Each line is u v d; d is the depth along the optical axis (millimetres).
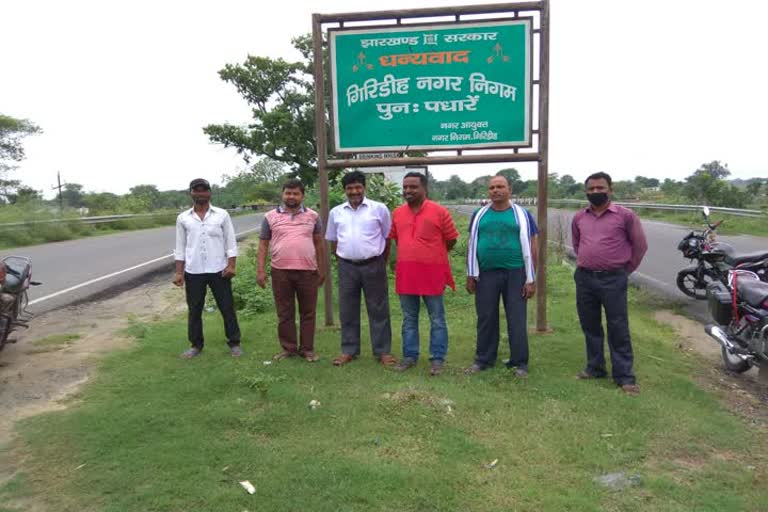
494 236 5008
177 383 4762
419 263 5074
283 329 5465
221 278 5551
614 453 3674
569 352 5781
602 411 4293
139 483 3289
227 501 3115
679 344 6543
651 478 3387
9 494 3195
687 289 9062
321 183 6582
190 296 5527
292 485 3262
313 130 23625
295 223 5422
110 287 9734
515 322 5078
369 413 4168
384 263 5391
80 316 7469
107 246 16719
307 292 5426
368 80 6410
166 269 11836
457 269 9633
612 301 4773
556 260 11133
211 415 4094
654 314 8109
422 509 3070
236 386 4684
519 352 5109
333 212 5426
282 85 23422
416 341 5316
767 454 3756
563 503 3117
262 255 5594
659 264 12328
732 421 4227
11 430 3953
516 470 3459
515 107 6273
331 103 6492
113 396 4516
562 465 3533
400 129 6449
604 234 4793
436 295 5145
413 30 6289
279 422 4039
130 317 7195
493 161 6348
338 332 6508
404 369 5184
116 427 3922
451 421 4074
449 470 3420
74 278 10695
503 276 5070
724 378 5375
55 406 4379
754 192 32625
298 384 4770
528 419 4137
